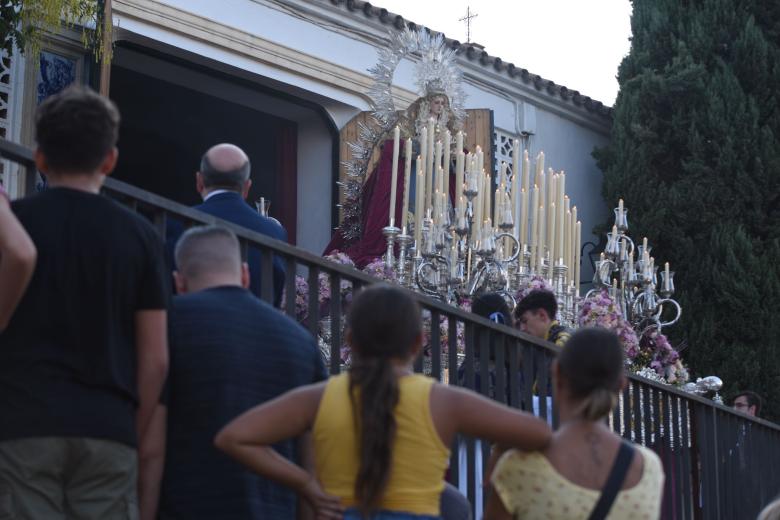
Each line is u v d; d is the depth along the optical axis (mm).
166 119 13336
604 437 3098
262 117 13297
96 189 2994
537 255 9062
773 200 13602
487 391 4512
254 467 2793
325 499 2787
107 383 2838
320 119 12977
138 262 2939
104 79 9312
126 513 2871
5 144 3094
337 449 2787
